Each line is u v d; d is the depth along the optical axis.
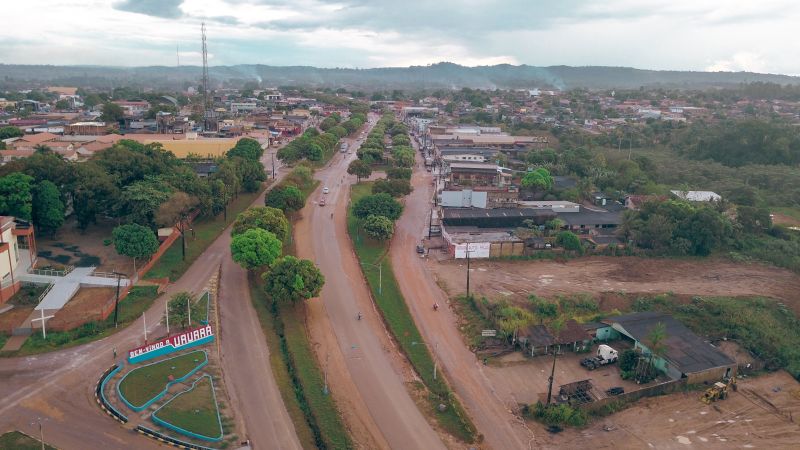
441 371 78.44
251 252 97.12
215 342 81.12
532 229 128.00
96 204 109.12
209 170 163.88
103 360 74.06
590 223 134.12
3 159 145.62
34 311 83.19
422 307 96.44
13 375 69.81
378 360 80.50
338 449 61.62
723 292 105.94
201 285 98.81
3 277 85.69
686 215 126.56
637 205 151.75
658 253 123.50
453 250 118.25
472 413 69.75
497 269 113.62
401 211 133.75
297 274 89.06
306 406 69.00
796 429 69.06
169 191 113.69
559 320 90.06
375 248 121.94
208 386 70.00
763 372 82.31
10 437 58.38
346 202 157.88
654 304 100.31
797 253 125.00
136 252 96.38
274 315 90.44
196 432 61.06
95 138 195.00
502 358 82.38
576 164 193.75
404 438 64.44
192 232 120.75
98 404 65.00
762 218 138.00
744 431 68.25
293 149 196.00
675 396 74.81
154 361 74.56
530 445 64.38
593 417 70.06
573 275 111.69
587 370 80.06
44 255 100.94
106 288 91.31
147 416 63.31
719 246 128.00
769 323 94.81
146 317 86.25
